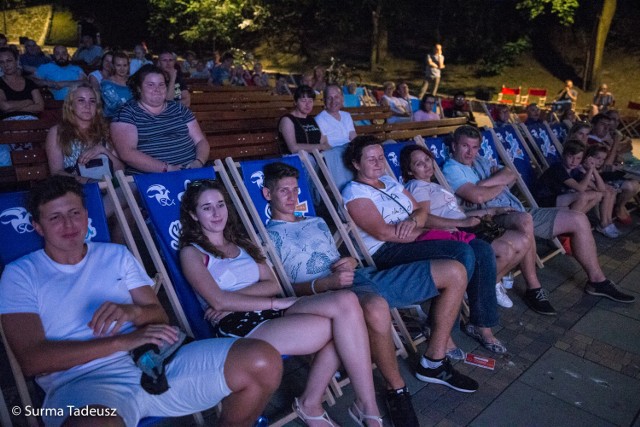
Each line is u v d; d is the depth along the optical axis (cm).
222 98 621
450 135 459
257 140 468
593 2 1825
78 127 307
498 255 348
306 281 282
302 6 2078
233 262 251
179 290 252
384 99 846
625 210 572
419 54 1955
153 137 335
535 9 1593
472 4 1875
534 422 252
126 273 218
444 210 368
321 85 973
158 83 329
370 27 2127
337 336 225
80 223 201
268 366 195
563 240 466
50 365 186
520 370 296
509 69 1767
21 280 194
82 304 201
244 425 204
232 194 291
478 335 321
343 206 329
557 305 379
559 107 1273
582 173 501
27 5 2388
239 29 2028
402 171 388
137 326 211
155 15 2084
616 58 1689
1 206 220
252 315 236
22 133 379
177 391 195
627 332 342
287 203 294
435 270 273
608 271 444
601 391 278
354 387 230
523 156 532
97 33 1150
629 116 1306
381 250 327
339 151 353
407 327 336
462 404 265
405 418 241
